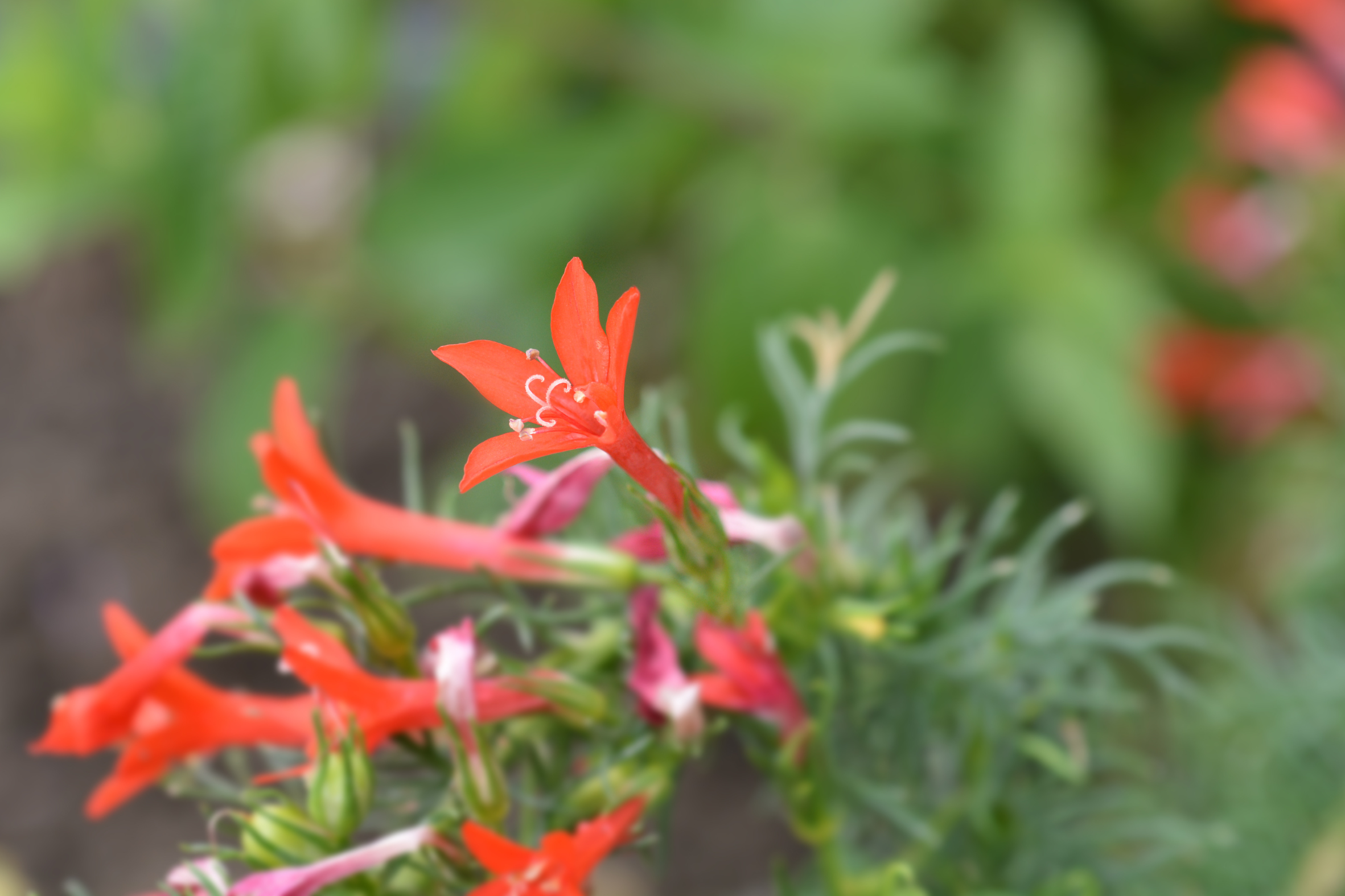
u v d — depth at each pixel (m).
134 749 0.32
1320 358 0.58
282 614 0.31
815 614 0.33
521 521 0.32
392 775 0.33
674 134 0.70
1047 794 0.36
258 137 0.68
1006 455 0.69
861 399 0.66
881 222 0.66
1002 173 0.64
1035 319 0.62
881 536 0.36
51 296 0.94
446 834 0.31
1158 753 0.47
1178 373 0.66
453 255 0.67
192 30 0.63
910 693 0.35
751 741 0.33
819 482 0.38
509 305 0.68
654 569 0.32
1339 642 0.42
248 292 0.77
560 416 0.29
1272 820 0.40
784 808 0.36
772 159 0.69
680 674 0.32
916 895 0.33
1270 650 0.53
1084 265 0.63
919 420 0.68
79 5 0.69
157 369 0.89
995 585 0.60
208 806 0.32
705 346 0.65
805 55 0.65
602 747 0.33
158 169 0.64
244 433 0.71
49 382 0.89
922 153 0.67
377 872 0.31
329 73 0.68
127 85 0.70
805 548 0.32
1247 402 0.66
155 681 0.31
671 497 0.31
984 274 0.63
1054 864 0.36
